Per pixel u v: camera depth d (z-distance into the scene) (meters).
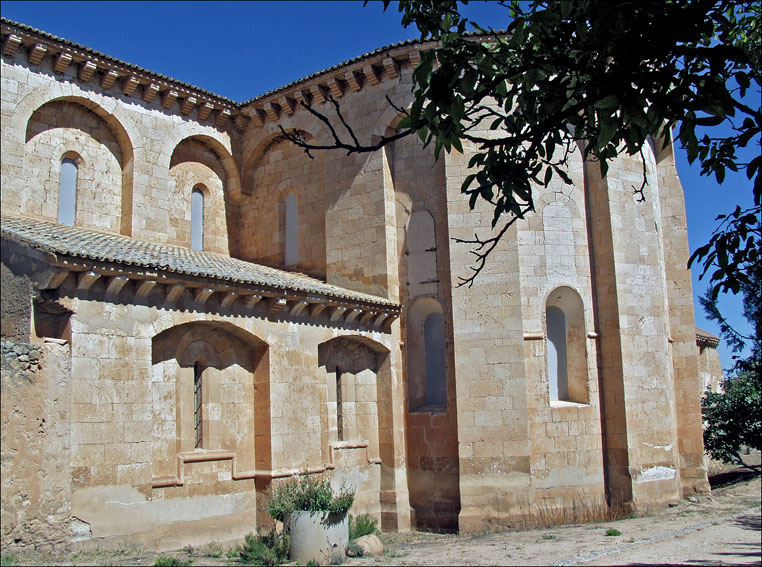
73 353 15.11
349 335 21.53
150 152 23.45
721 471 31.69
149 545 15.95
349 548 16.81
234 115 26.17
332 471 20.95
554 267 22.67
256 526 18.91
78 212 21.83
